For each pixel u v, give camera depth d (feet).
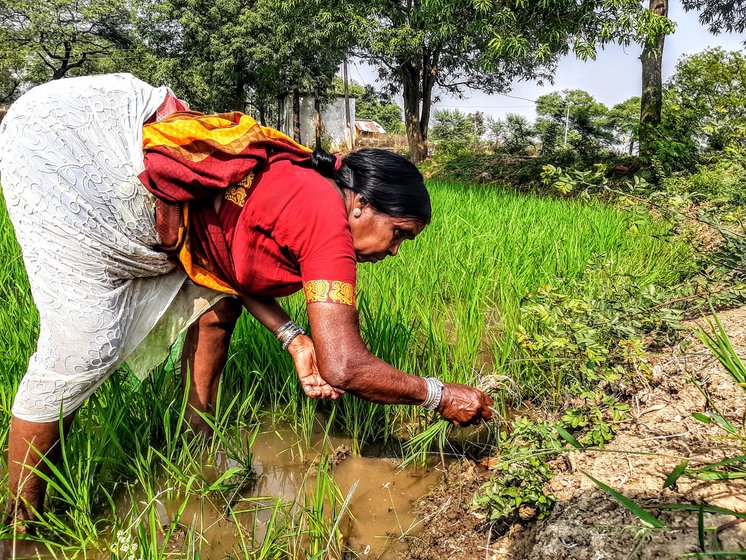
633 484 5.87
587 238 16.43
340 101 106.93
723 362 5.98
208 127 5.72
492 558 6.08
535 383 9.44
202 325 7.61
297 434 8.93
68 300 5.65
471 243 14.87
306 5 50.52
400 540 6.73
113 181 5.63
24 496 6.21
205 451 8.05
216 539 6.71
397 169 5.79
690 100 33.96
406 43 47.60
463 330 10.09
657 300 8.32
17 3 97.50
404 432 9.11
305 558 6.35
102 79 6.06
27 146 5.49
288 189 5.52
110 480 7.30
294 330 6.98
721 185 16.60
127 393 7.84
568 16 33.47
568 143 48.03
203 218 5.89
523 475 6.16
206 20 84.74
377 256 6.25
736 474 5.19
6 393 7.34
